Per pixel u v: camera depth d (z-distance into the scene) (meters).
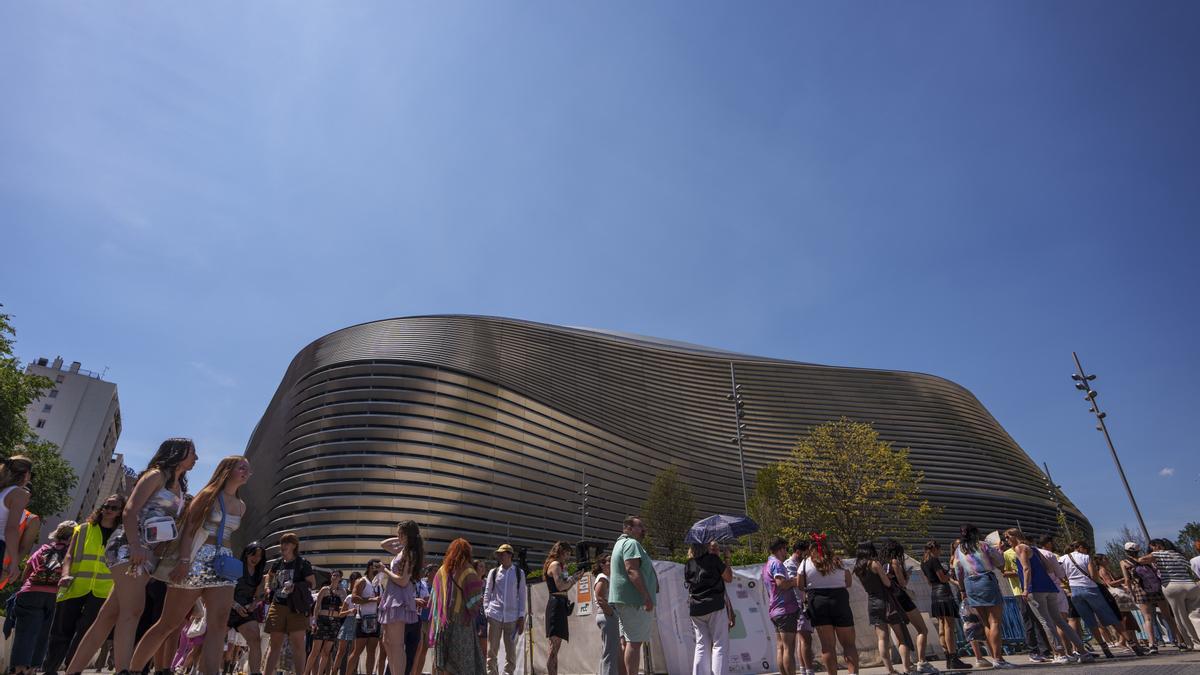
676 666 10.30
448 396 52.72
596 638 11.46
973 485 74.31
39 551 7.69
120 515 7.92
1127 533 43.84
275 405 64.88
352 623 10.95
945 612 8.88
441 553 47.22
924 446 76.81
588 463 59.59
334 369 53.44
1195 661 6.19
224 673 14.02
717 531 7.39
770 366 80.31
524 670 12.04
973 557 8.89
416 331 58.97
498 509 51.44
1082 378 25.22
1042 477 84.56
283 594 8.62
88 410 90.88
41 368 89.50
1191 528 43.72
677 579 11.01
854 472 35.44
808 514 35.81
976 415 85.38
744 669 10.91
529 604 12.72
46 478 38.97
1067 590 10.52
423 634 10.27
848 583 7.94
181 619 5.63
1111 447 24.14
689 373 75.62
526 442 55.59
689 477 67.56
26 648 7.09
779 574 8.13
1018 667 7.99
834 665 7.71
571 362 66.56
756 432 74.00
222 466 5.94
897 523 36.41
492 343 61.00
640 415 68.62
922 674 8.08
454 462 50.62
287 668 12.45
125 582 5.53
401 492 47.94
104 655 15.88
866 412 79.31
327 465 48.69
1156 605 10.48
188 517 5.57
